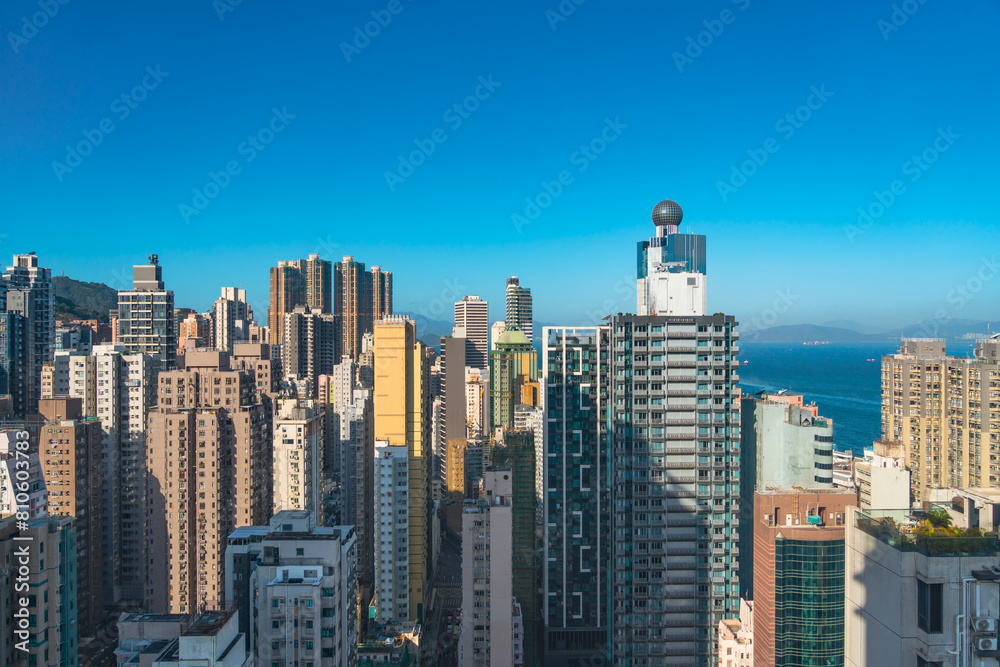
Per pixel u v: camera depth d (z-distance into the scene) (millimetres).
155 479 185250
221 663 77688
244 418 191250
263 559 102375
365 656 165125
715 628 158500
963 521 57188
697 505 160000
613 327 163875
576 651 192250
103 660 184250
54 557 88875
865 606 51531
